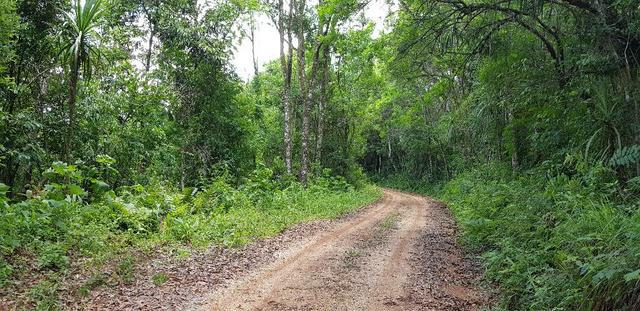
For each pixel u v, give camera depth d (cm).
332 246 1155
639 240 568
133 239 1053
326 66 2939
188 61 2164
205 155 2166
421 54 1312
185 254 959
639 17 911
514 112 1493
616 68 957
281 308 668
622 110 918
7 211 880
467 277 885
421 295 752
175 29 2048
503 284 787
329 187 2850
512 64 1293
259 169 2169
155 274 814
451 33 1170
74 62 1143
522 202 1078
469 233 1239
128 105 1773
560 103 1123
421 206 2614
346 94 3284
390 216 1939
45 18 1348
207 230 1206
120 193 1505
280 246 1135
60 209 968
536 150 1335
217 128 2270
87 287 696
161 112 2012
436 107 3981
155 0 2050
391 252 1096
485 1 1155
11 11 1179
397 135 5094
